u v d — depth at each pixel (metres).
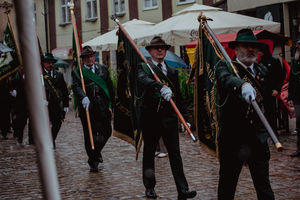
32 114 1.28
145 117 5.26
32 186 6.42
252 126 3.82
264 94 4.00
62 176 7.02
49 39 35.91
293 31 17.23
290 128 11.80
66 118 19.09
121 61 5.94
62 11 34.84
